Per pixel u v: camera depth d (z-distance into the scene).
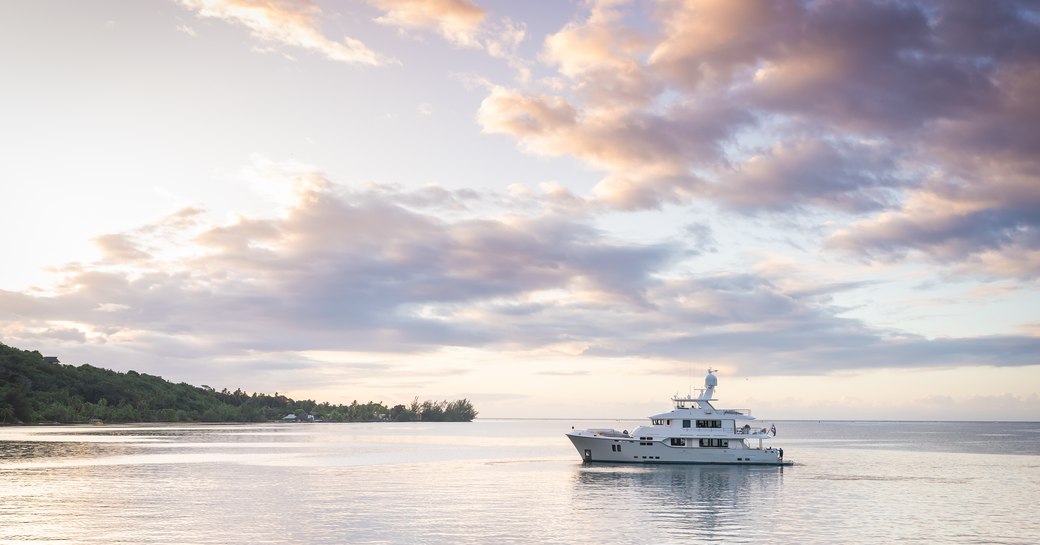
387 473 133.38
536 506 92.44
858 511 91.50
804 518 85.88
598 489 109.25
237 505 91.75
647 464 141.50
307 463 155.12
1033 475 141.12
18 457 160.62
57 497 97.44
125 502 93.50
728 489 110.25
